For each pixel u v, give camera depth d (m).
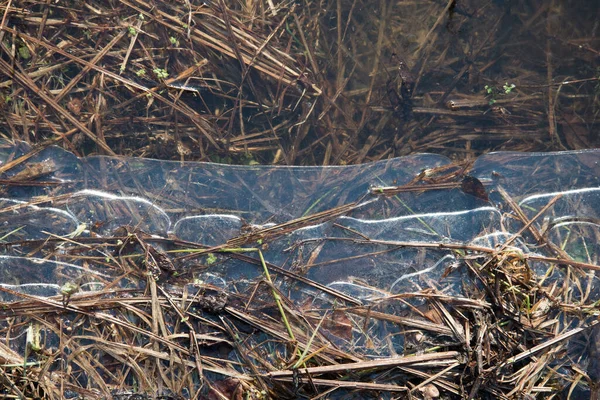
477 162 2.87
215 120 2.92
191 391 2.14
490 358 2.21
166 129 2.88
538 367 2.24
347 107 3.02
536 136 2.97
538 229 2.64
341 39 3.19
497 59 3.15
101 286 2.34
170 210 2.63
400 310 2.37
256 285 2.34
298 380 2.12
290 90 3.04
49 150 2.72
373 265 2.50
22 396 2.06
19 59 2.85
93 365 2.18
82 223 2.53
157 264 2.38
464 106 3.02
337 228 2.60
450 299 2.34
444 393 2.18
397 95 3.03
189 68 2.99
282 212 2.67
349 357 2.22
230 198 2.70
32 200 2.58
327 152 2.90
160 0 3.08
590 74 3.11
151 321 2.25
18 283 2.34
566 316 2.37
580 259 2.56
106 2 3.04
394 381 2.18
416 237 2.59
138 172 2.73
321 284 2.44
